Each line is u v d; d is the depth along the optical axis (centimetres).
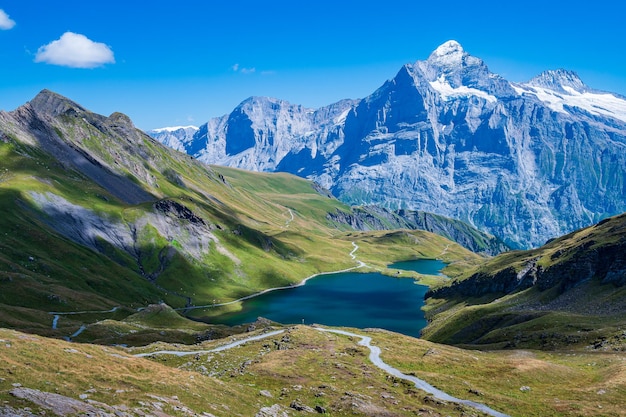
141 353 10412
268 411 6188
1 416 3709
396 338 12412
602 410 6919
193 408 5438
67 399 4466
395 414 6681
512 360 10038
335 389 7550
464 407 7106
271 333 12631
